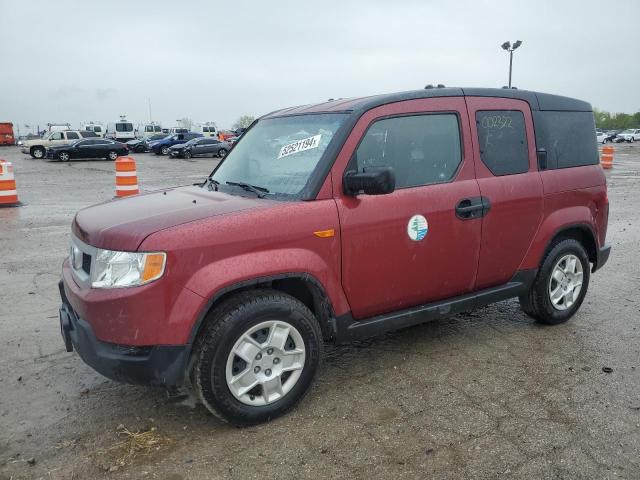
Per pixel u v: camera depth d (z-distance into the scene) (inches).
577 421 132.9
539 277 184.5
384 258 145.9
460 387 150.7
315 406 141.3
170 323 119.1
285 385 135.3
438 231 154.4
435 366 164.1
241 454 121.0
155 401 144.9
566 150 190.9
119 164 525.7
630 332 190.9
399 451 121.5
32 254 307.3
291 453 121.2
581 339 184.4
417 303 158.2
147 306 117.6
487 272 169.5
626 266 281.3
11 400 146.2
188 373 128.4
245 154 169.9
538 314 190.7
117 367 120.9
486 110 169.8
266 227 128.4
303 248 132.9
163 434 129.3
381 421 133.9
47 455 121.5
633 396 145.0
